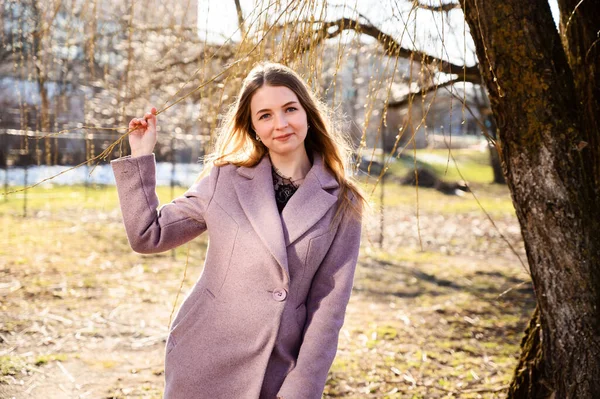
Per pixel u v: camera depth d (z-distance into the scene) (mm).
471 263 8102
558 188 2229
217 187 2025
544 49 2188
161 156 13508
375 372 4027
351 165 2273
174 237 1989
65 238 8438
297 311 1976
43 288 5730
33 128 9430
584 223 2240
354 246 2039
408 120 2312
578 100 2299
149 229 1953
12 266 6520
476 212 13258
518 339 4867
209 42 3639
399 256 8461
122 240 8547
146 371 3918
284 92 1954
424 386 3809
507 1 2162
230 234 1948
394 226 11227
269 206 1960
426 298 6176
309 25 2359
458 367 4168
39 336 4422
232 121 2098
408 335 4891
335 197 2035
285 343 1951
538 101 2205
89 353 4172
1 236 8234
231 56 3518
